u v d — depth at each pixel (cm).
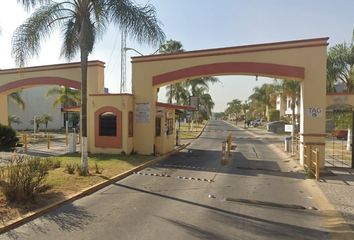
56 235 659
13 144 1415
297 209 867
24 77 2338
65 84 2188
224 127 7169
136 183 1181
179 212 828
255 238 658
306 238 659
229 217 793
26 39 1390
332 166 1609
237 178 1304
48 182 1070
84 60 1379
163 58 1866
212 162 1750
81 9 1384
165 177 1302
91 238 646
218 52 1733
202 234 675
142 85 1922
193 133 4344
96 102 1931
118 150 1905
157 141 2011
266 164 1705
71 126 5953
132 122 1945
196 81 4538
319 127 1548
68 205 878
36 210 791
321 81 1549
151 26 1373
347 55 2478
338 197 978
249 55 1664
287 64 1595
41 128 5734
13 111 5506
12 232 673
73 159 1664
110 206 875
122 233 675
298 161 1764
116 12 1357
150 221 754
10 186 847
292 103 4044
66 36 1588
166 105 2042
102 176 1228
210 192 1052
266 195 1023
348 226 720
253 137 3991
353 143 1558
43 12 1423
